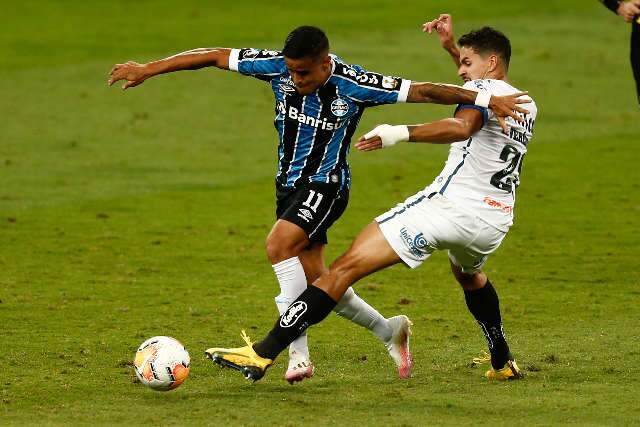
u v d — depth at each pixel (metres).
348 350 26.09
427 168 52.69
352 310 23.00
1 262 36.12
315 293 21.48
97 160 52.97
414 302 31.47
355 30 84.00
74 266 35.78
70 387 22.42
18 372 23.70
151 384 21.36
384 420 19.69
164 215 43.72
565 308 30.45
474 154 21.88
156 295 32.16
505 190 22.17
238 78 72.38
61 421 19.78
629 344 26.11
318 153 22.92
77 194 46.81
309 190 22.89
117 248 38.47
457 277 23.16
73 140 56.75
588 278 34.34
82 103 65.00
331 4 94.44
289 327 21.38
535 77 71.94
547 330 27.83
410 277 34.84
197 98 66.94
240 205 45.69
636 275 34.69
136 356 21.53
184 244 39.25
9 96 66.25
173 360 21.39
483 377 23.31
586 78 72.12
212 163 52.94
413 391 22.05
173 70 23.16
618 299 31.52
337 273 21.62
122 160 53.09
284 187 23.28
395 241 21.66
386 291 32.91
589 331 27.61
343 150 23.12
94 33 83.81
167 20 88.25
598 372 23.44
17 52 78.00
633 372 23.44
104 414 20.30
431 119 61.84
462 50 23.33
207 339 27.17
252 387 22.56
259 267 36.09
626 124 61.16
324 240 23.55
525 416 19.84
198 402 21.22
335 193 23.05
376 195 47.38
